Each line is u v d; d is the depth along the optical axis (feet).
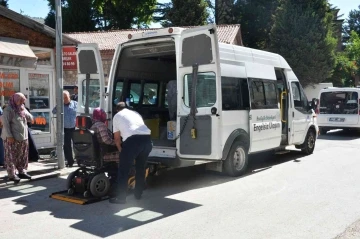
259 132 28.50
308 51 96.94
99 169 21.61
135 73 28.81
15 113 25.08
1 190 23.75
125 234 16.14
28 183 25.67
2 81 32.91
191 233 16.17
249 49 28.81
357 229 16.52
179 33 23.82
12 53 30.04
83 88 27.78
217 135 22.13
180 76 23.15
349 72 123.75
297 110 34.71
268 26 126.62
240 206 19.98
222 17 132.87
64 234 16.22
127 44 26.14
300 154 37.27
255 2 127.65
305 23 98.02
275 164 32.01
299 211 19.04
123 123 20.59
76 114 29.68
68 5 125.08
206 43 22.02
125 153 20.42
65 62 36.60
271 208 19.57
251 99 27.63
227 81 25.18
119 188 20.53
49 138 36.65
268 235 15.89
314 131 37.88
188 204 20.49
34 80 35.45
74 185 22.02
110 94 26.86
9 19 32.96
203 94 22.63
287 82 33.50
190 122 22.76
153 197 21.95
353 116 53.83
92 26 127.65
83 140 21.35
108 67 79.66
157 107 31.32
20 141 25.36
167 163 23.82
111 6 124.06
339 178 26.35
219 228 16.75
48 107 36.63
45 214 18.95
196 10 115.34
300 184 24.67
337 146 43.37
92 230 16.66
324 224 17.17
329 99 55.77
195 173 28.48
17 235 16.19
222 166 26.32
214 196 22.03
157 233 16.21
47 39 36.22
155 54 27.58
